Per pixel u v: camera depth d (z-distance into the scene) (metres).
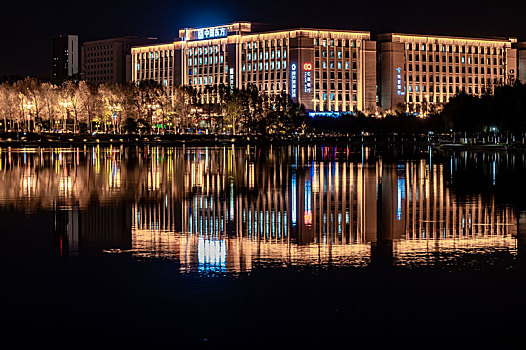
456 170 83.75
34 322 21.38
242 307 22.67
